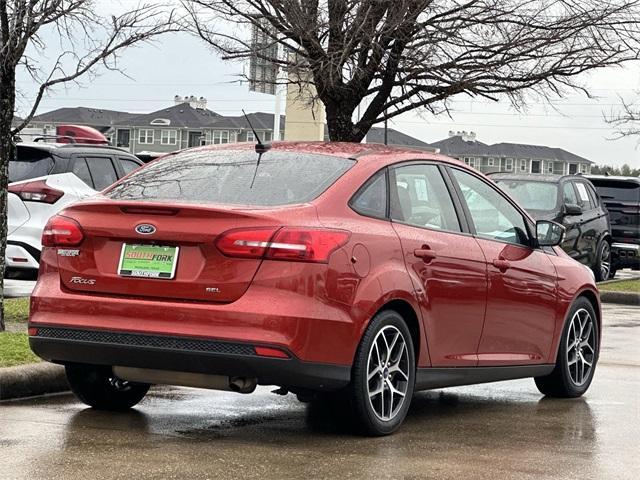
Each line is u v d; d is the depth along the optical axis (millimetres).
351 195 6754
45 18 9516
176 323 6258
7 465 5676
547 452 6477
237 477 5574
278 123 37938
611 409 8148
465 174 7898
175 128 119500
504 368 7820
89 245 6570
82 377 7172
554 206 19594
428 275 7055
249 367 6152
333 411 7574
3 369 7672
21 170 13164
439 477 5734
